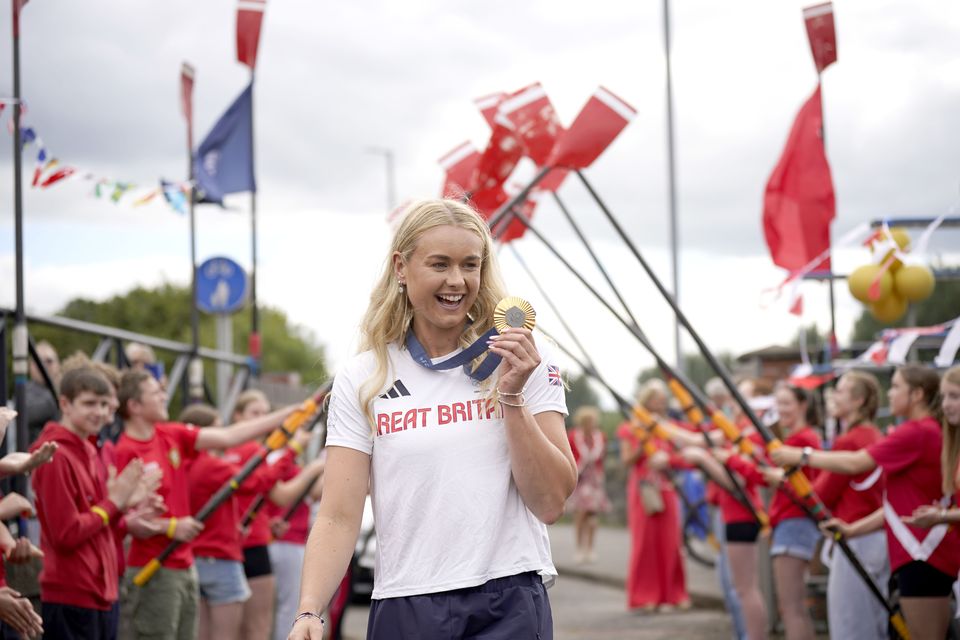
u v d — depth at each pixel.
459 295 3.04
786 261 6.96
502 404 2.92
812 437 7.12
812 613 8.77
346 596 7.92
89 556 5.09
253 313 10.25
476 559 2.98
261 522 7.22
